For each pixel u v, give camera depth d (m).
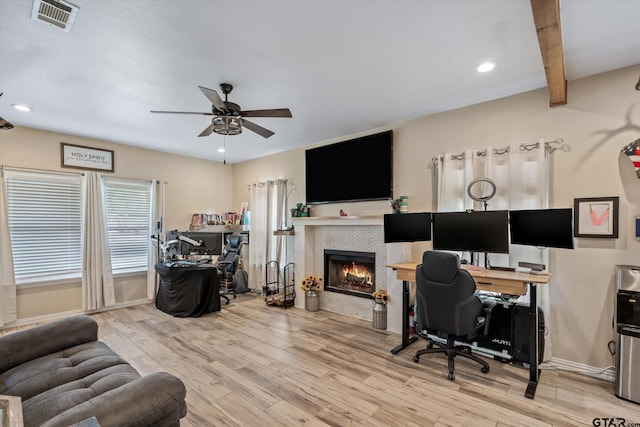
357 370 2.78
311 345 3.33
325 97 3.22
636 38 2.19
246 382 2.56
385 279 4.08
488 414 2.15
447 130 3.60
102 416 1.17
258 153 5.75
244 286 5.80
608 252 2.66
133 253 5.14
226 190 6.52
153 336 3.59
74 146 4.52
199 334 3.65
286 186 5.54
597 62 2.53
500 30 2.11
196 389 2.46
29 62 2.47
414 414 2.15
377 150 4.16
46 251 4.30
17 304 4.04
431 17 1.97
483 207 3.27
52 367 1.85
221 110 2.71
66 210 4.47
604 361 2.66
